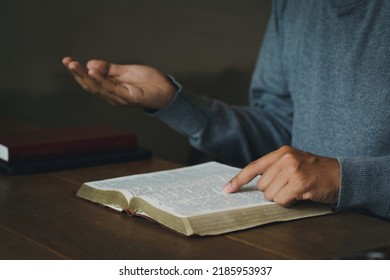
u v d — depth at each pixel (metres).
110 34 2.50
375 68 1.63
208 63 2.65
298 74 1.83
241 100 2.73
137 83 1.71
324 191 1.26
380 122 1.61
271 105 1.98
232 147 1.86
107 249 1.09
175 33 2.58
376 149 1.62
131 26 2.52
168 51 2.58
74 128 1.87
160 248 1.09
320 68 1.75
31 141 1.67
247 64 2.72
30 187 1.48
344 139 1.67
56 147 1.67
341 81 1.69
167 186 1.33
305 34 1.82
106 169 1.65
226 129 1.84
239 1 2.68
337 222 1.23
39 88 2.44
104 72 1.70
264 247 1.09
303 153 1.31
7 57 2.39
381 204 1.29
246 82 2.72
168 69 2.59
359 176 1.29
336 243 1.12
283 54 1.92
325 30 1.75
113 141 1.76
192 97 1.78
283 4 1.93
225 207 1.21
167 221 1.16
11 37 2.39
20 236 1.15
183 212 1.17
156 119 2.62
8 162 1.61
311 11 1.81
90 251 1.08
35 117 2.45
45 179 1.55
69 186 1.49
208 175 1.43
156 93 1.69
